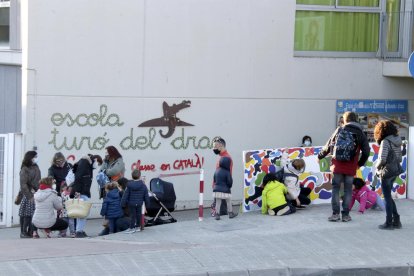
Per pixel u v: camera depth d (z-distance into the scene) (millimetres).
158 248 10969
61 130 16594
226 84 17266
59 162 14852
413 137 14688
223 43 17188
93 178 16609
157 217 14219
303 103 17734
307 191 14281
